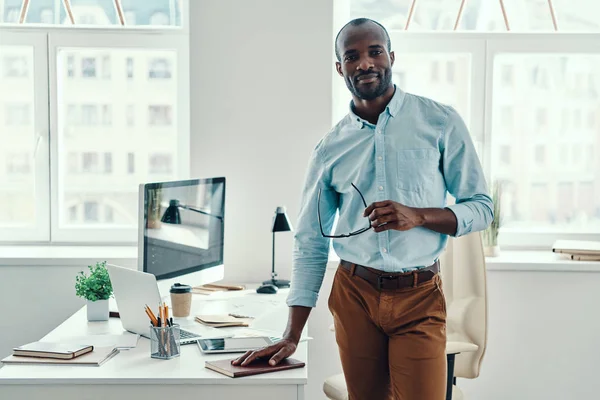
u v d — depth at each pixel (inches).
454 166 74.8
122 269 88.7
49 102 135.2
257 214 125.3
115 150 136.9
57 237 136.9
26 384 72.2
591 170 137.1
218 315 97.3
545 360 124.6
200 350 82.1
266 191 125.1
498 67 136.4
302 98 124.3
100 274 98.0
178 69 134.8
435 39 135.1
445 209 71.2
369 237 74.5
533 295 123.7
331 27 123.6
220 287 119.1
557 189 137.6
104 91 136.0
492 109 135.9
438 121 74.5
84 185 137.3
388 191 74.5
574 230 137.6
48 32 134.2
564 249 126.1
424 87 136.7
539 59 135.9
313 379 125.3
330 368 125.0
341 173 78.1
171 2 135.0
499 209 129.3
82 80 135.9
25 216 137.6
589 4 135.8
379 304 73.3
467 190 74.4
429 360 71.7
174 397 72.6
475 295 102.3
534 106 136.6
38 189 136.3
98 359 77.4
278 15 123.3
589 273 122.7
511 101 136.6
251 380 72.0
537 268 122.6
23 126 136.3
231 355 80.5
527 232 137.3
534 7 135.9
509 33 134.8
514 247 137.3
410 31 135.6
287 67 124.0
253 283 125.6
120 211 137.8
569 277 123.2
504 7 135.9
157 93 136.1
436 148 74.4
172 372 73.9
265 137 124.6
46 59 134.6
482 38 135.0
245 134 124.6
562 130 136.8
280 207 118.3
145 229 95.2
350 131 77.6
